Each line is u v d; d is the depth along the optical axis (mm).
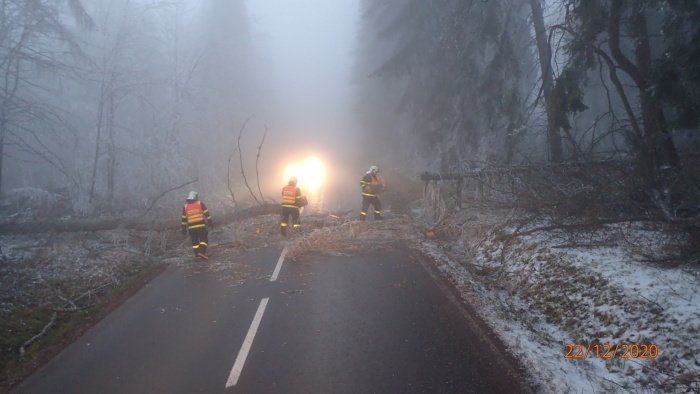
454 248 10891
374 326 6402
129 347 6285
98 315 7637
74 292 8812
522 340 5695
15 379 5660
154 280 9469
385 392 4727
